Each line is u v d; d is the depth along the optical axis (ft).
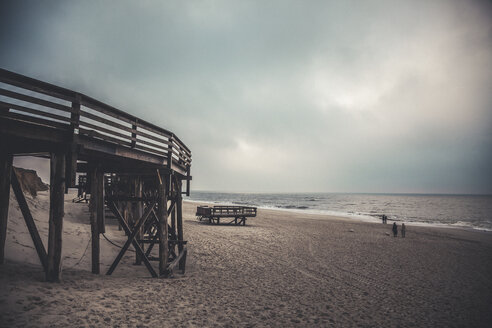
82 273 26.25
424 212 245.86
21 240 29.94
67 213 60.23
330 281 34.22
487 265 49.29
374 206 336.49
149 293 24.02
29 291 18.90
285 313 23.27
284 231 82.17
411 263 47.57
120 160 27.94
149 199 28.96
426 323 23.61
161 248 29.40
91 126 21.54
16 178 22.00
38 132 18.51
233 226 89.86
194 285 28.22
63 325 16.06
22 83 17.40
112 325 17.31
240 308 23.34
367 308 26.11
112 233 52.70
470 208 313.73
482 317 25.58
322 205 343.05
